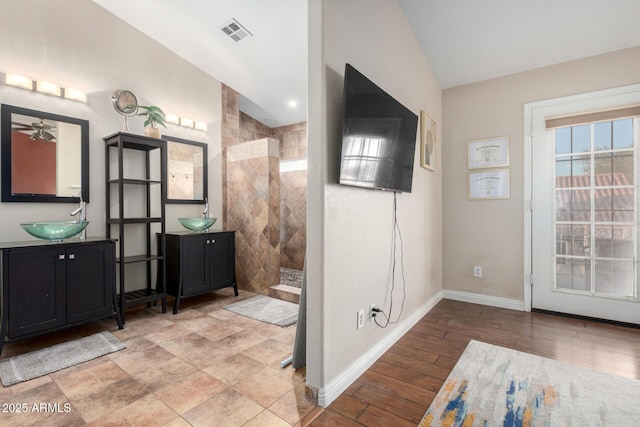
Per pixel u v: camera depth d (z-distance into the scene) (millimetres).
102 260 2637
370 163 1928
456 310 3232
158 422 1519
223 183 4203
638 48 2701
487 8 2559
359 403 1681
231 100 4312
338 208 1769
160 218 3115
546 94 3104
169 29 3279
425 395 1752
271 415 1577
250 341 2463
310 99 1679
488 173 3408
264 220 3799
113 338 2514
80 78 2879
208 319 2965
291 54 3416
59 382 1867
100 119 3016
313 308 1679
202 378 1916
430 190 3293
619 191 2797
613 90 2801
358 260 1974
